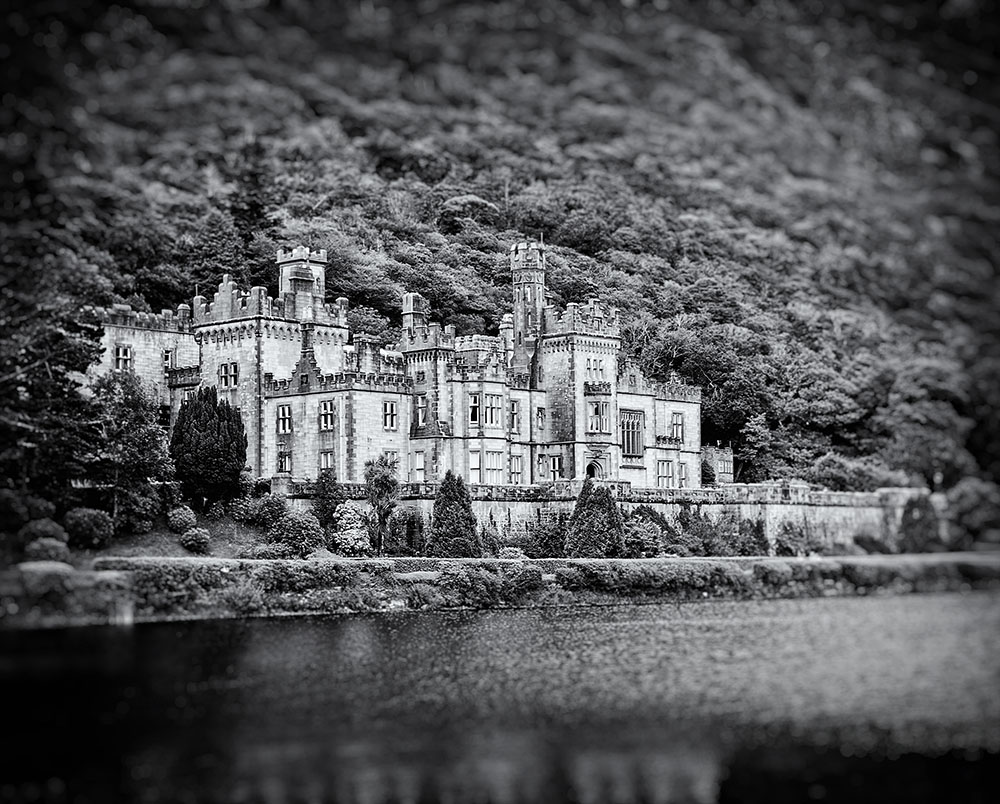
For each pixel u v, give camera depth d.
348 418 166.00
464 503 159.75
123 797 81.81
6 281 127.25
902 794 83.00
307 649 122.31
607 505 164.75
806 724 96.81
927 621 124.44
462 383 174.38
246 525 155.75
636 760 89.75
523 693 106.69
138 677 108.75
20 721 95.75
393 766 87.75
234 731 94.94
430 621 139.38
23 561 132.12
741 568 160.38
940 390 133.62
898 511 149.75
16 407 142.25
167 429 176.62
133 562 137.00
